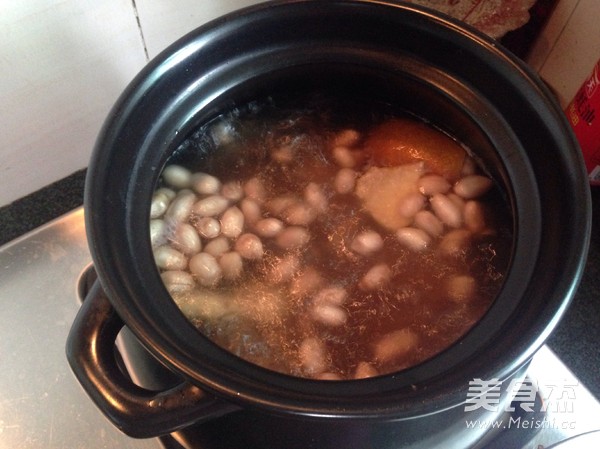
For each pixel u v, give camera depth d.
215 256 0.30
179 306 0.27
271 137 0.34
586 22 0.45
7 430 0.33
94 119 0.45
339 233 0.31
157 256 0.28
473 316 0.27
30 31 0.36
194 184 0.31
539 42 0.50
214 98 0.31
